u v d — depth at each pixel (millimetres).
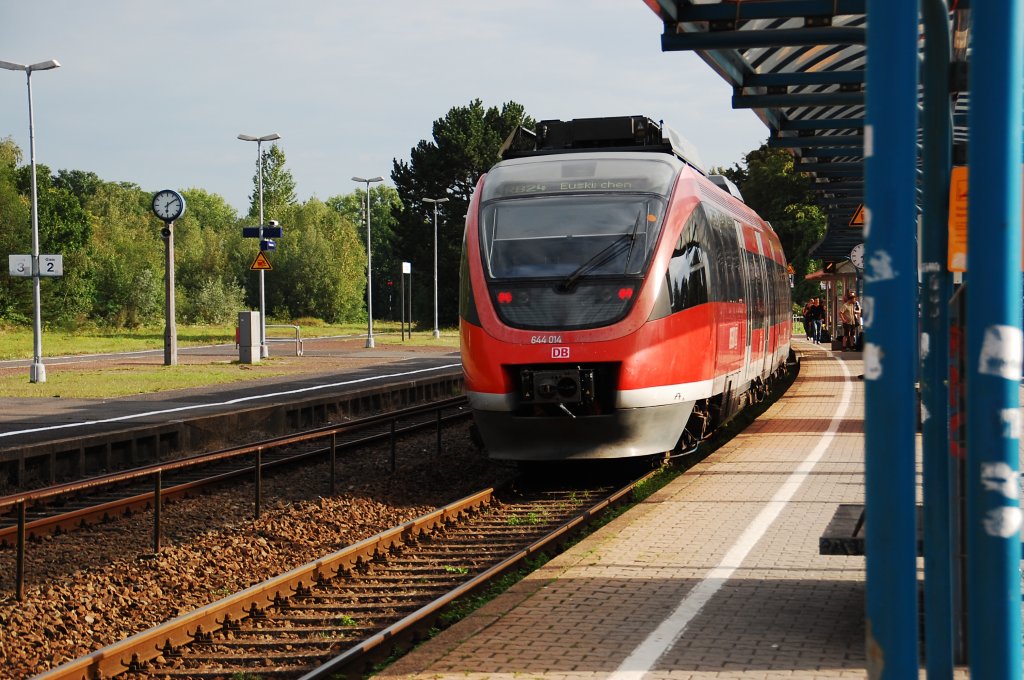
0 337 60625
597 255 14031
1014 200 3039
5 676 7246
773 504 11453
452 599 8695
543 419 13742
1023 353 3248
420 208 89125
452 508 12594
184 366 34312
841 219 31562
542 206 14586
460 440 20562
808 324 55531
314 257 107625
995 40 2996
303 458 17453
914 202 3109
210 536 11734
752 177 68250
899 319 3129
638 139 16828
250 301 108250
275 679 7309
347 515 13070
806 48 12469
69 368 33375
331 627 8422
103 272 87625
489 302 14031
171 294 34500
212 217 175375
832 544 6559
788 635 6785
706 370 15016
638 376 13594
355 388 26750
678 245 14430
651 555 9156
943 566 4285
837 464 14242
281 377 30672
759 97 13773
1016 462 3098
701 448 18203
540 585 8211
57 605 8828
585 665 6270
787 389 26969
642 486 14367
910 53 3080
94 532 12039
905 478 3150
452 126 88438
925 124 4586
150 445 18484
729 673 6062
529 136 17031
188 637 8016
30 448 15562
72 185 157875
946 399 4547
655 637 6797
